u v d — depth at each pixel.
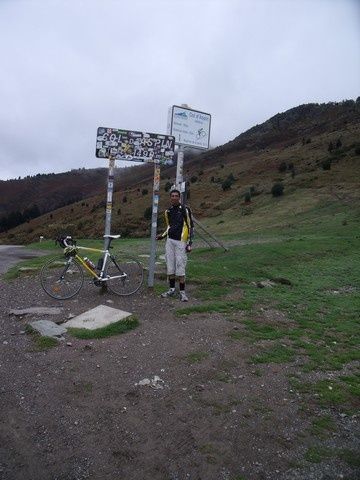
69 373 4.89
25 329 6.23
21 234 110.50
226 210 61.09
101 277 8.24
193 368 5.21
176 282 9.73
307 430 4.05
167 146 8.51
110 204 8.33
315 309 8.73
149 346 5.83
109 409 4.17
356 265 15.47
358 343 6.77
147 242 27.06
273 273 12.57
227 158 160.38
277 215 48.12
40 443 3.60
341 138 96.12
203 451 3.61
